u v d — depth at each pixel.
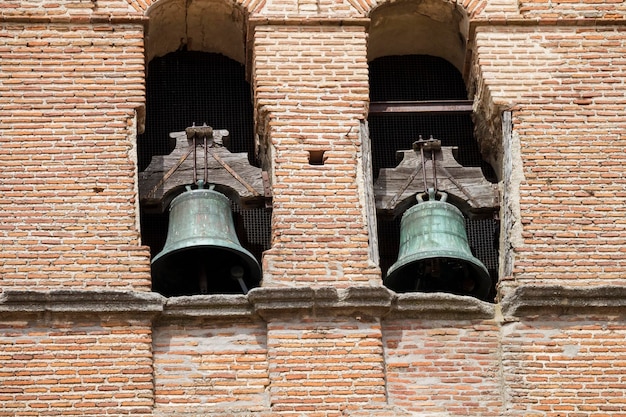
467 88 54.50
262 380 48.22
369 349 48.25
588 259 49.94
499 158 52.75
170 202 51.28
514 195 50.75
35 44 51.62
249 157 54.22
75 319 48.06
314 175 50.62
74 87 51.22
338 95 51.66
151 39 54.03
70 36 51.81
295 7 52.62
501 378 48.62
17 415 46.97
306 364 48.03
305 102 51.47
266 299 48.41
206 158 51.47
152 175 51.16
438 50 55.56
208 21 54.03
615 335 48.91
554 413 48.00
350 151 51.03
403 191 51.75
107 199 49.91
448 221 51.19
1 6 51.91
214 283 51.12
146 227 52.34
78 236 49.31
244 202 51.22
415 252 50.59
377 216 51.66
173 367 48.16
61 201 49.78
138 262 49.09
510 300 49.16
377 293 48.47
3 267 48.81
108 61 51.62
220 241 49.94
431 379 48.47
